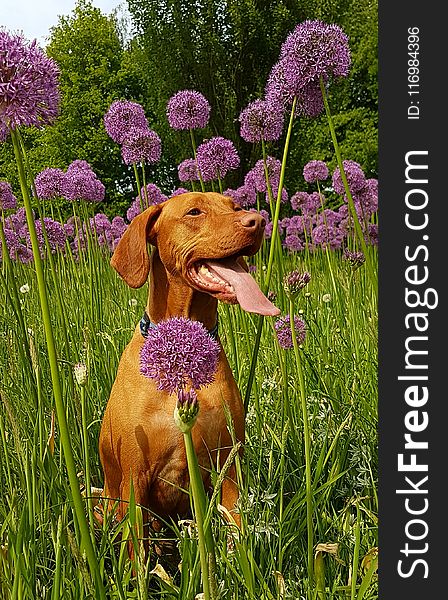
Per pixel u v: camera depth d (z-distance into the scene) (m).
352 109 28.23
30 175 3.66
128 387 2.92
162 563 3.18
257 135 3.89
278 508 2.86
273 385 3.77
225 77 23.02
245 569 2.12
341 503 3.21
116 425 2.94
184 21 23.33
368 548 2.67
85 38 32.91
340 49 3.07
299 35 3.10
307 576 2.57
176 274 3.07
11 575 2.14
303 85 3.11
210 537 1.76
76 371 2.18
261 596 2.24
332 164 25.81
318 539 2.71
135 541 2.26
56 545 2.12
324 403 3.65
